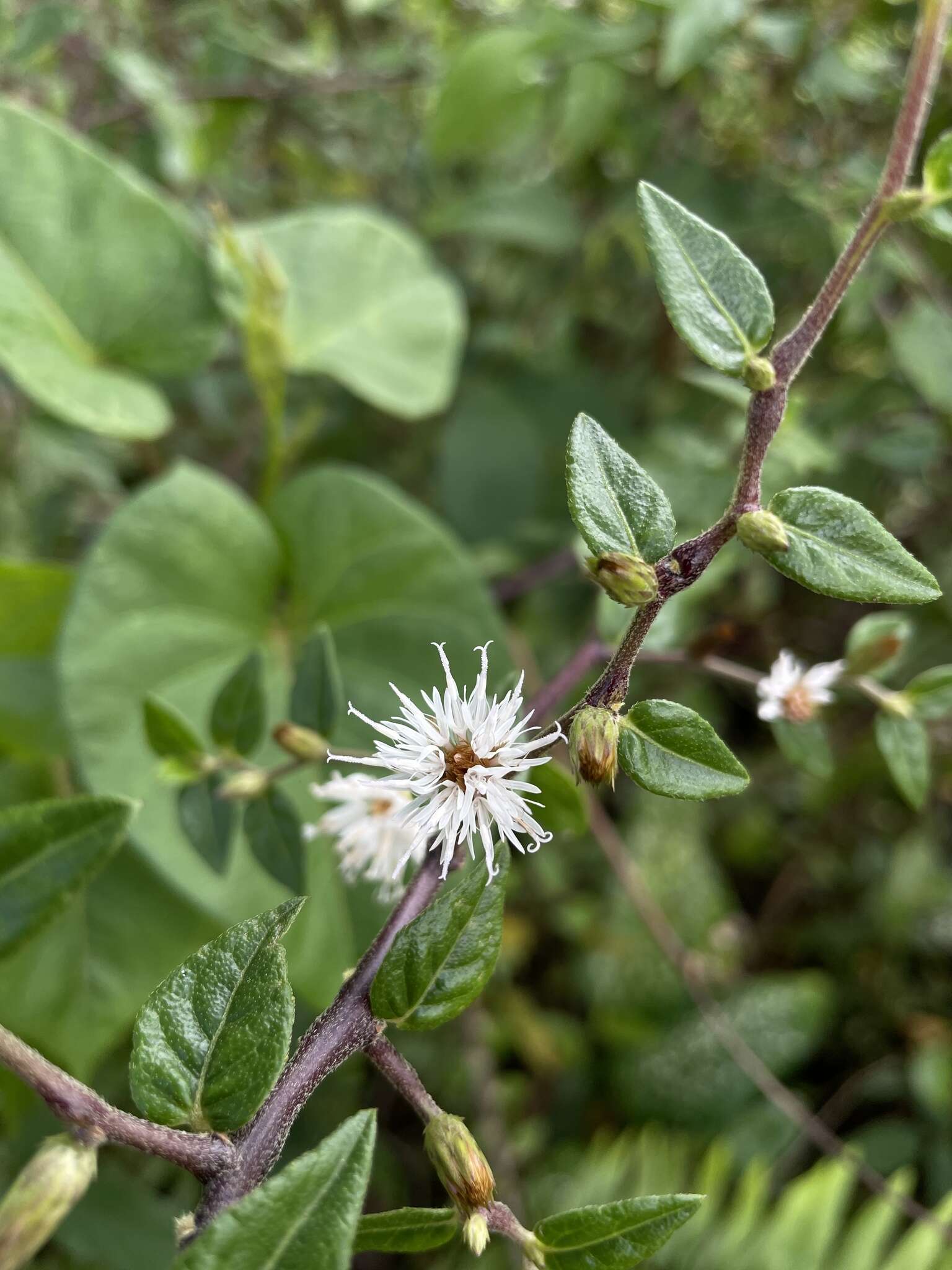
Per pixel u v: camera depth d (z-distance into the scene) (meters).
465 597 0.34
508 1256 0.39
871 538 0.15
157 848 0.29
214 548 0.34
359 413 0.54
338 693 0.22
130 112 0.45
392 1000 0.15
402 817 0.16
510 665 0.33
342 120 0.53
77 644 0.30
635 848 0.49
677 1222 0.14
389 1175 0.43
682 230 0.16
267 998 0.14
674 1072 0.46
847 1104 0.46
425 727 0.16
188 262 0.38
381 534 0.35
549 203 0.50
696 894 0.49
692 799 0.15
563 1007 0.50
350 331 0.43
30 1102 0.33
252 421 0.54
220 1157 0.14
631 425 0.52
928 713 0.22
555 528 0.47
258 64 0.48
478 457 0.52
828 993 0.48
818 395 0.41
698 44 0.32
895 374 0.39
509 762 0.15
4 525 0.44
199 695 0.32
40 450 0.45
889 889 0.50
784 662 0.23
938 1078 0.45
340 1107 0.42
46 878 0.15
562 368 0.54
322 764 0.31
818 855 0.53
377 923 0.29
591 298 0.53
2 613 0.33
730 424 0.35
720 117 0.45
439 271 0.55
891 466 0.40
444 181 0.57
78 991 0.33
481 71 0.41
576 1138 0.46
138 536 0.32
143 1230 0.35
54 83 0.43
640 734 0.15
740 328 0.16
